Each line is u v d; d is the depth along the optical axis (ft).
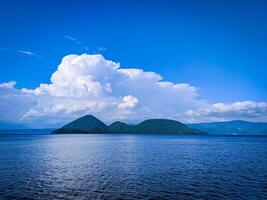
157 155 298.15
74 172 180.34
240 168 200.64
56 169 193.57
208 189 132.67
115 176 166.09
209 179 157.38
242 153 330.34
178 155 299.38
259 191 128.67
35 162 232.73
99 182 148.36
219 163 229.66
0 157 274.16
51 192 126.11
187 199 115.34
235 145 530.27
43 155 295.07
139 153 322.55
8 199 114.62
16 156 283.79
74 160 247.09
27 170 188.96
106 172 180.96
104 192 126.31
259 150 385.09
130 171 185.06
